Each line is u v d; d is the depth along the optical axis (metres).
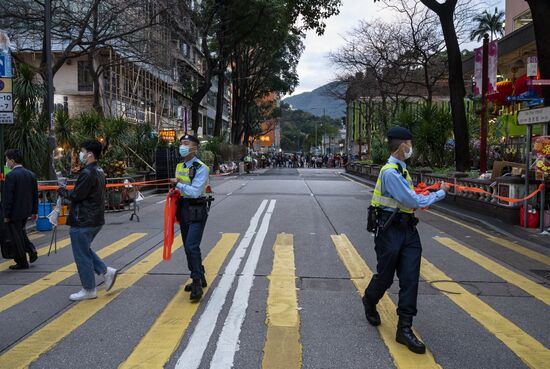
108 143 18.88
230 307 5.46
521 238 9.59
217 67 41.16
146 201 17.45
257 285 6.34
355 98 38.66
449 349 4.39
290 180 29.45
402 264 4.50
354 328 4.86
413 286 4.44
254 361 4.11
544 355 4.28
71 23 17.86
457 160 16.88
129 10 19.86
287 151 149.50
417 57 26.11
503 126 20.50
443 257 8.12
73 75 28.73
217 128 40.06
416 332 4.80
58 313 5.29
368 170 29.33
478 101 24.25
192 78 43.91
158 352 4.26
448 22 16.38
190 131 32.97
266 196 18.59
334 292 6.05
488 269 7.30
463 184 14.13
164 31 24.06
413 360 4.15
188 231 5.77
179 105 45.75
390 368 4.01
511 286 6.41
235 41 34.53
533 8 10.80
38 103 14.57
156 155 21.48
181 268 7.23
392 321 5.05
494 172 12.39
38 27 17.55
